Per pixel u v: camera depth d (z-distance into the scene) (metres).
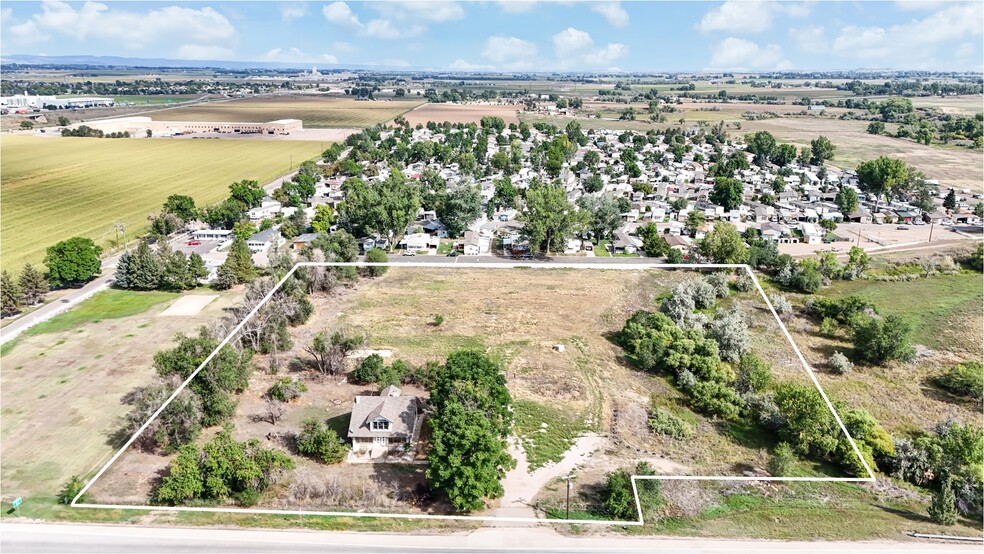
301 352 74.81
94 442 54.75
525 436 57.88
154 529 42.84
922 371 72.56
